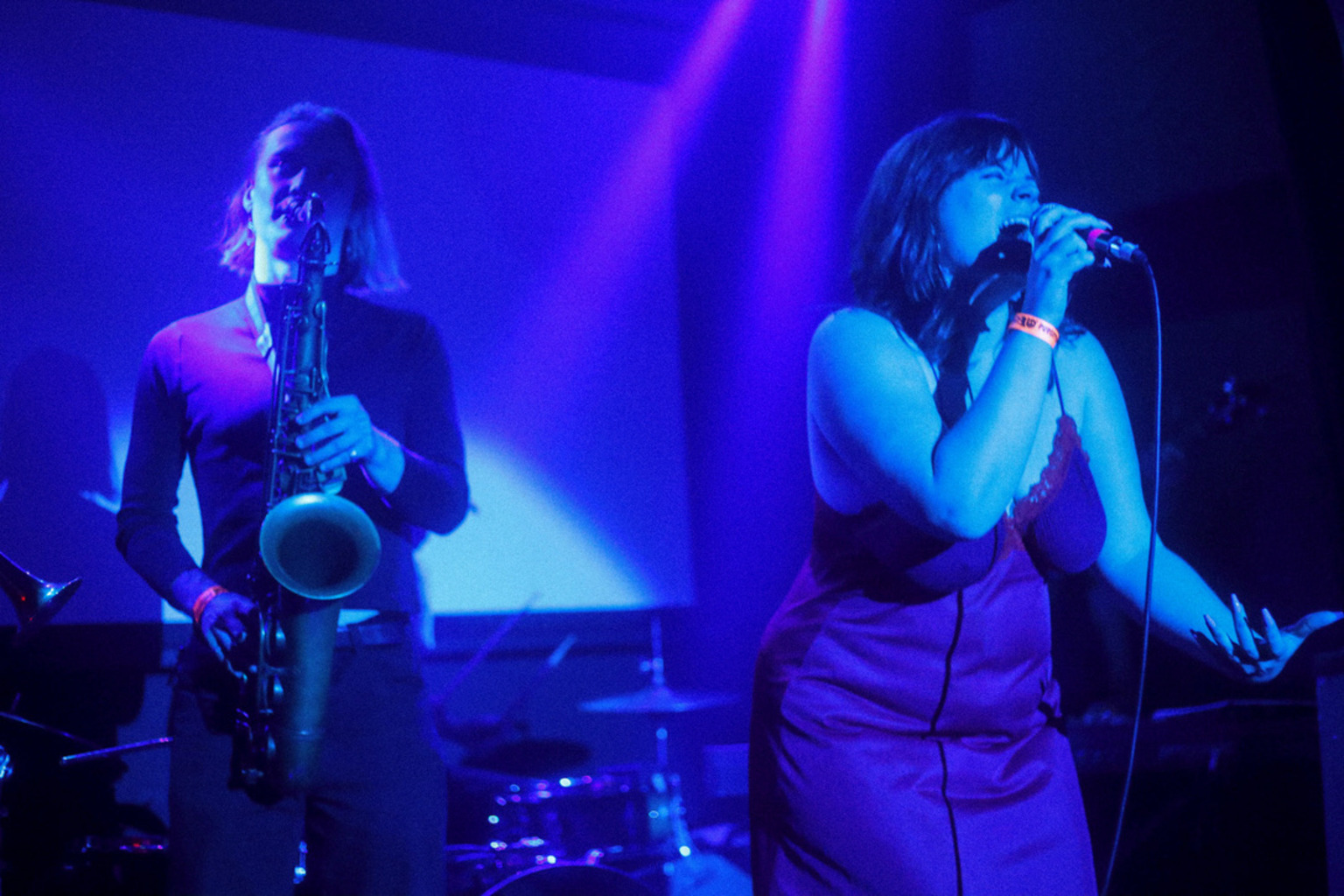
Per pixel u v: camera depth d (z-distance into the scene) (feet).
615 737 16.01
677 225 16.78
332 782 6.41
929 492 4.46
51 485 12.69
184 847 6.19
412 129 15.17
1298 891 8.35
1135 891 9.08
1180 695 11.70
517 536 15.24
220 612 6.26
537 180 15.84
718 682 16.46
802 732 4.89
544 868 8.32
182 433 7.06
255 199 7.67
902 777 4.79
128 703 12.78
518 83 15.88
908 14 14.28
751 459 16.25
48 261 13.03
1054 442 5.13
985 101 13.58
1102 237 4.85
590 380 15.87
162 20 13.94
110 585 12.84
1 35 13.19
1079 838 5.04
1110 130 12.61
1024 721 5.15
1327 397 10.64
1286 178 11.22
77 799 12.07
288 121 7.74
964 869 4.69
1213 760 8.86
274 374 6.81
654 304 16.40
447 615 14.80
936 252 5.19
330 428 6.23
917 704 4.89
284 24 14.62
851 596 4.97
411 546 7.13
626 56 16.65
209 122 13.98
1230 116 11.68
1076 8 12.92
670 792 14.14
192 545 12.82
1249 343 11.51
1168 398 12.03
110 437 13.05
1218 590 11.58
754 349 16.24
